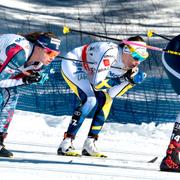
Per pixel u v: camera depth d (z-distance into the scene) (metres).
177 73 15.34
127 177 13.29
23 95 30.38
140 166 16.53
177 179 13.69
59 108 29.66
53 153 18.41
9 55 14.38
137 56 17.67
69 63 18.61
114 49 17.77
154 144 23.55
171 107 31.33
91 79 18.47
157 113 30.41
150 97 32.66
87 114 18.12
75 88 18.41
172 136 14.94
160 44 49.75
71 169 13.90
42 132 23.81
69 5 60.19
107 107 18.92
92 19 56.59
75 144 22.03
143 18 57.69
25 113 27.31
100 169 14.38
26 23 53.16
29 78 15.55
